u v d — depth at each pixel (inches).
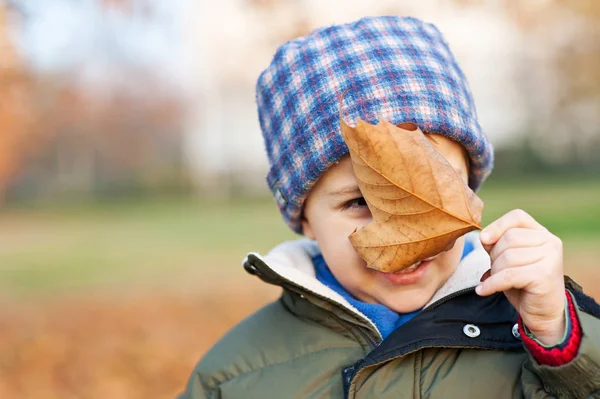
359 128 55.6
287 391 67.8
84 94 1013.8
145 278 369.7
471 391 61.9
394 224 55.6
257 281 340.2
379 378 63.4
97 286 351.9
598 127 971.3
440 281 68.1
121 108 1138.7
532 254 55.2
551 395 58.2
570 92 911.7
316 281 70.1
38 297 327.6
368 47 72.6
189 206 1020.5
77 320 270.1
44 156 1068.5
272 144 78.0
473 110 75.1
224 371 72.1
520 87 920.3
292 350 70.6
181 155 1214.3
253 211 874.8
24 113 526.3
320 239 72.1
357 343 68.5
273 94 77.0
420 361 63.9
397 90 69.2
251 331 75.0
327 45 74.6
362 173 56.4
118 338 238.7
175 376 199.6
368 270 68.4
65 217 903.1
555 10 612.4
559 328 55.6
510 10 478.3
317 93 71.7
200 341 232.2
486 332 64.0
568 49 838.5
